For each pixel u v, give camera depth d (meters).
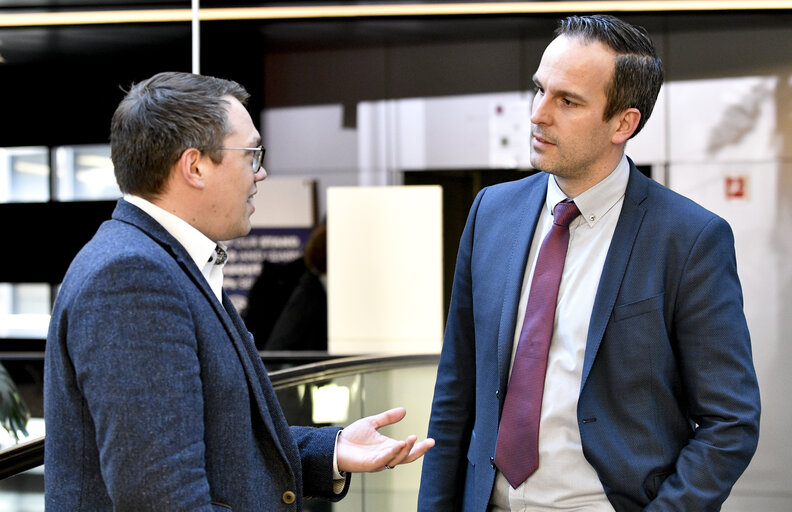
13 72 6.59
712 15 5.82
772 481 5.75
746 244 5.92
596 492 1.66
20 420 4.70
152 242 1.44
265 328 6.22
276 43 6.33
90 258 1.39
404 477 4.18
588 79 1.67
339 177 6.35
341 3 5.64
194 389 1.35
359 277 5.96
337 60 6.30
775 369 5.85
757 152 5.90
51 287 6.64
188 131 1.49
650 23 5.90
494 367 1.79
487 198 1.97
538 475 1.70
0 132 6.64
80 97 6.58
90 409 1.31
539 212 1.84
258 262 6.29
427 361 4.38
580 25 1.71
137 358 1.30
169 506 1.26
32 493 2.24
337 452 1.75
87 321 1.32
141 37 6.27
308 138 6.37
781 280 5.89
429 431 1.95
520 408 1.73
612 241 1.72
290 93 6.36
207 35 6.28
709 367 1.63
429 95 6.25
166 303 1.35
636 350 1.66
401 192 5.91
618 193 1.75
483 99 6.19
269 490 1.52
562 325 1.73
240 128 1.56
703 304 1.65
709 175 5.95
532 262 1.81
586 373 1.66
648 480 1.63
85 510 1.36
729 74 5.89
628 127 1.71
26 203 6.65
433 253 5.91
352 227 5.96
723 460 1.59
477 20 5.97
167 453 1.28
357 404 4.00
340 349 5.96
